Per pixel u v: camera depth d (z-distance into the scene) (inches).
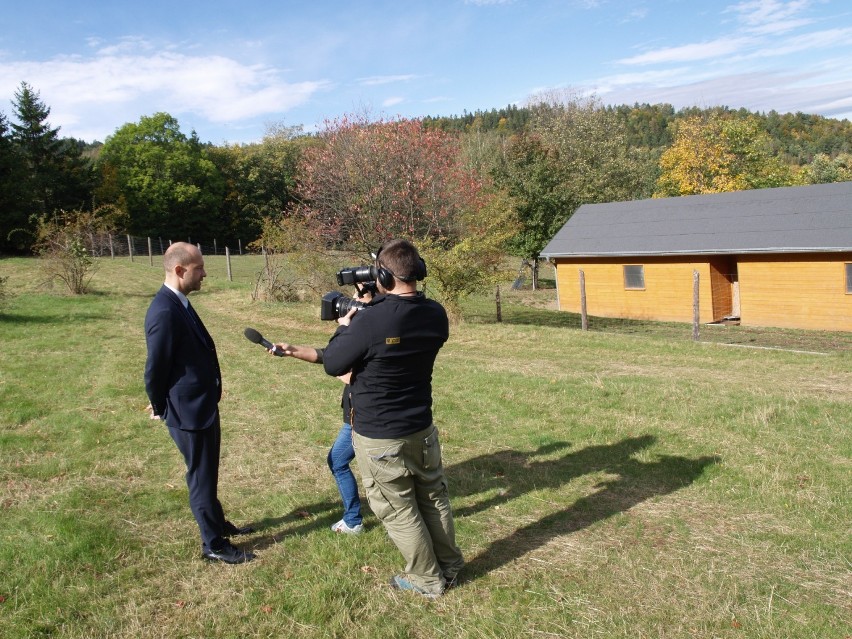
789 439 237.6
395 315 125.7
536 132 1884.8
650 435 245.6
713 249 786.2
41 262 799.1
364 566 148.9
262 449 234.2
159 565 149.2
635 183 1658.5
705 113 1872.5
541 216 1202.6
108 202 1772.9
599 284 912.9
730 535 163.3
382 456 129.6
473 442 244.1
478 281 624.7
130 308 648.4
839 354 463.8
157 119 1947.6
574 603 134.1
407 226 926.4
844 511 174.4
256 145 2380.7
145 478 203.8
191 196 1946.4
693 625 126.4
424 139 964.6
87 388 317.4
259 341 139.6
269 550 157.1
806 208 791.7
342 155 965.8
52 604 131.4
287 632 124.8
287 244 743.1
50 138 1686.8
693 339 577.9
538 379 350.3
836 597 135.2
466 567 149.5
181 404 143.7
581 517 175.6
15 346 426.0
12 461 214.8
